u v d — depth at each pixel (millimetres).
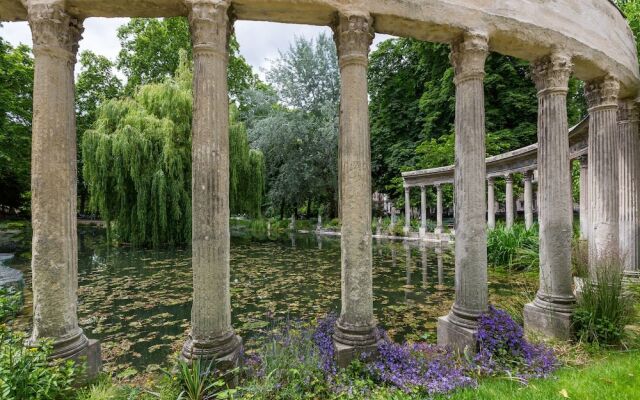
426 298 7488
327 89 28719
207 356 3529
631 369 3459
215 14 3730
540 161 5188
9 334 3270
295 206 29531
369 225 4113
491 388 3246
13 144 18344
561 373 3605
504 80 21047
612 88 5809
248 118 27750
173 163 14289
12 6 3795
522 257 10102
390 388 3414
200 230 3656
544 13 4977
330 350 3928
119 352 4809
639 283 6398
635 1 10750
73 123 3871
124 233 14422
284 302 7195
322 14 4188
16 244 15820
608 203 5820
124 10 3928
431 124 22891
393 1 4180
